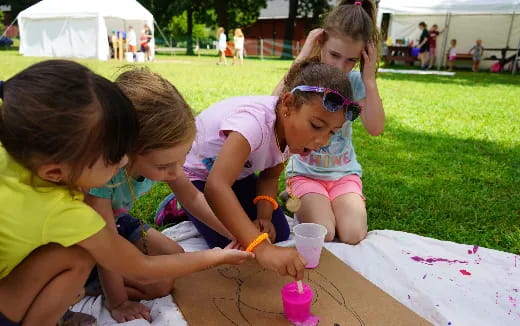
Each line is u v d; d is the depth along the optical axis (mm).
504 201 3006
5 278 1315
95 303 1691
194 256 1502
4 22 30781
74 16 14719
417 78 12328
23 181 1208
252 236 1682
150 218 2604
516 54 15148
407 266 1995
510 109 7027
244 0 27094
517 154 4258
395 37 17750
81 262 1321
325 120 1708
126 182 1615
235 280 1836
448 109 6895
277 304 1689
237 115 1914
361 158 3949
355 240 2254
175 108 1378
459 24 16656
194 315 1607
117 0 15219
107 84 1127
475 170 3686
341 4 2684
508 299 1774
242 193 2326
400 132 5070
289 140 1865
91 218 1259
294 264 1575
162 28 28734
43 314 1325
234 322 1578
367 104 2561
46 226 1219
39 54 15641
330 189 2584
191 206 1954
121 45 15492
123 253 1347
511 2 12086
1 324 1282
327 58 2449
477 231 2549
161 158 1391
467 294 1799
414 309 1725
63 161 1102
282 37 29656
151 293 1723
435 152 4223
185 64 15062
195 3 25469
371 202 2924
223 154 1807
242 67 14367
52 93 1051
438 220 2688
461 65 17188
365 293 1770
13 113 1061
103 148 1119
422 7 12805
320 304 1695
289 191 2525
